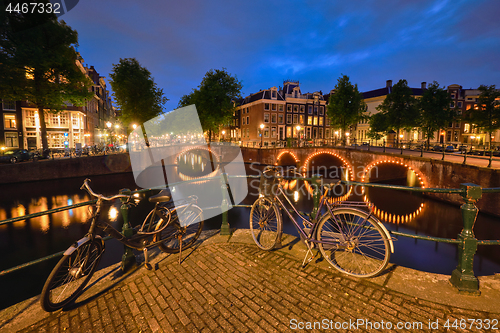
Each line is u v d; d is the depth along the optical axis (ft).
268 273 9.45
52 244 36.06
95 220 8.66
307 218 10.55
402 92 97.76
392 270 9.14
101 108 176.86
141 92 90.84
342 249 9.98
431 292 7.93
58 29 63.82
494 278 8.55
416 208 55.11
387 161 68.44
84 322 7.33
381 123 104.94
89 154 85.81
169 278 9.38
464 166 46.57
